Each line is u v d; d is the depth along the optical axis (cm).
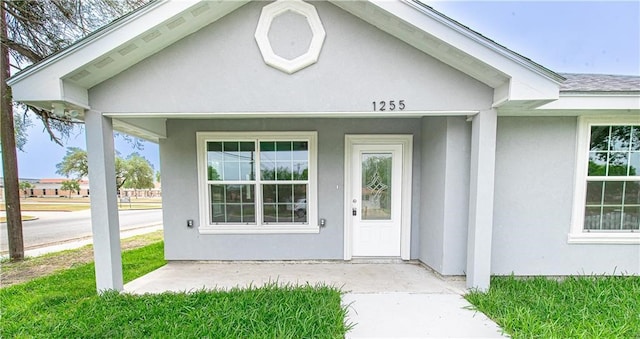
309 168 537
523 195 438
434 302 367
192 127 535
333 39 353
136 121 438
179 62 353
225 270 505
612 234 436
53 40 604
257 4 348
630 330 289
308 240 543
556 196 439
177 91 355
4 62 636
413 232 538
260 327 295
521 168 436
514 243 443
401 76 357
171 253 545
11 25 592
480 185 374
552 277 445
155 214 1969
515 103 348
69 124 721
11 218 629
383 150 539
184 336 280
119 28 311
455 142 425
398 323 316
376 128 530
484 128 367
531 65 321
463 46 321
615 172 436
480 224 379
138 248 709
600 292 369
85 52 312
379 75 357
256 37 350
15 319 324
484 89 362
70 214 1905
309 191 540
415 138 528
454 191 430
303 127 534
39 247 785
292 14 350
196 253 545
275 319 311
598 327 291
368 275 472
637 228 442
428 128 491
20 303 362
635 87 407
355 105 359
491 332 297
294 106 358
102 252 367
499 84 347
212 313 325
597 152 435
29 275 521
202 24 346
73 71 314
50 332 296
